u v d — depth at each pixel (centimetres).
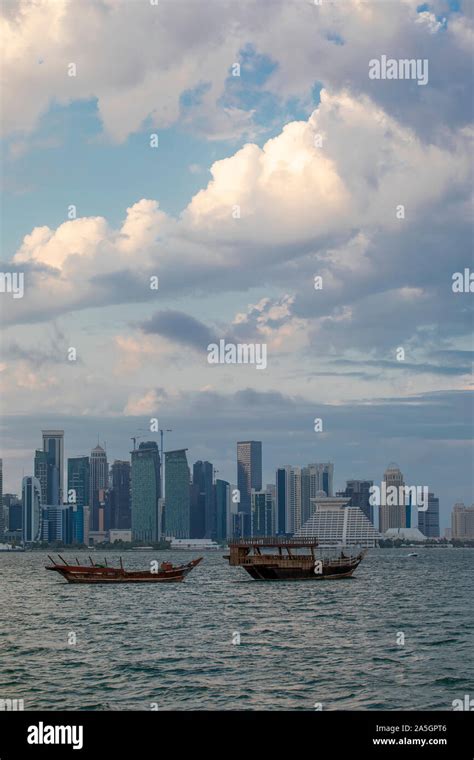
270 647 8838
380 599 14688
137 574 18750
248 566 19162
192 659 8150
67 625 11075
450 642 9119
